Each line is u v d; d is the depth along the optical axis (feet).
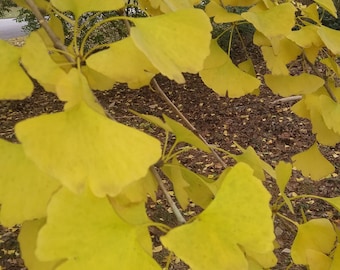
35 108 7.13
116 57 0.79
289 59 1.17
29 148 0.64
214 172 5.15
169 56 0.78
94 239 0.69
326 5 1.16
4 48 0.77
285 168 1.13
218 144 5.78
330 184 4.74
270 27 1.06
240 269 0.71
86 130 0.67
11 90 0.74
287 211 4.27
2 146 0.77
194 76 7.63
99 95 7.19
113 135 0.67
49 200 0.71
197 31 0.81
